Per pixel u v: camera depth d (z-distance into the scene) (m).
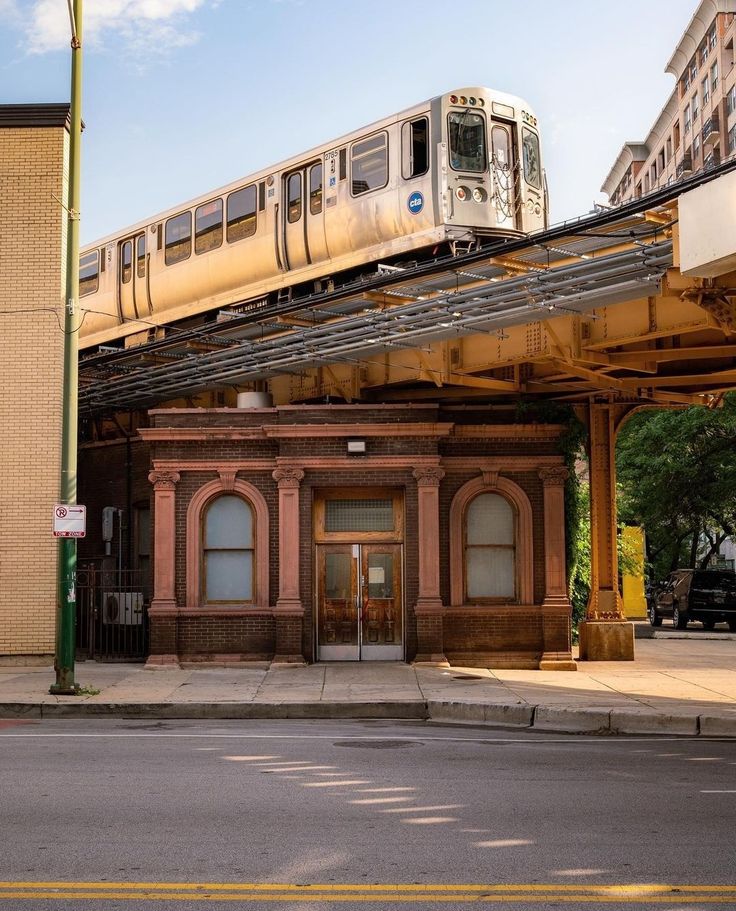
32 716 15.45
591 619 22.53
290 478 20.39
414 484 20.58
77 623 24.36
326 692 16.69
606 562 22.73
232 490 20.70
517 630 20.70
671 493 38.72
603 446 22.94
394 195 22.06
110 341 30.33
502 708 14.81
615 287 15.70
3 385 21.02
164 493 20.70
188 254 27.06
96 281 30.08
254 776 9.92
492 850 7.12
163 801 8.71
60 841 7.35
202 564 20.72
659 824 7.90
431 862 6.82
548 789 9.30
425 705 15.55
